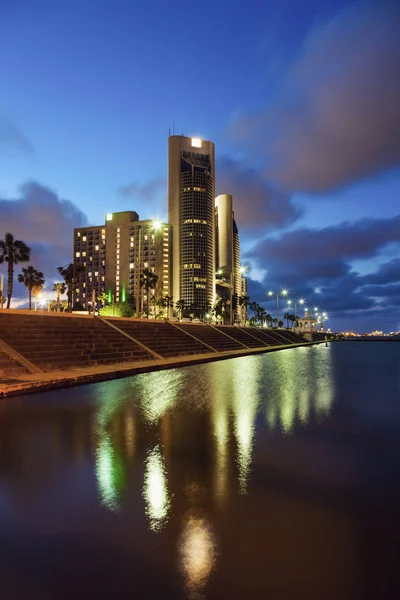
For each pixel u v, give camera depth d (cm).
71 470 553
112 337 2944
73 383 1541
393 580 296
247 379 1841
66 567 316
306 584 291
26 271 7588
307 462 594
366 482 511
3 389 1224
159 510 423
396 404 1141
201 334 5216
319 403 1156
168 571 309
